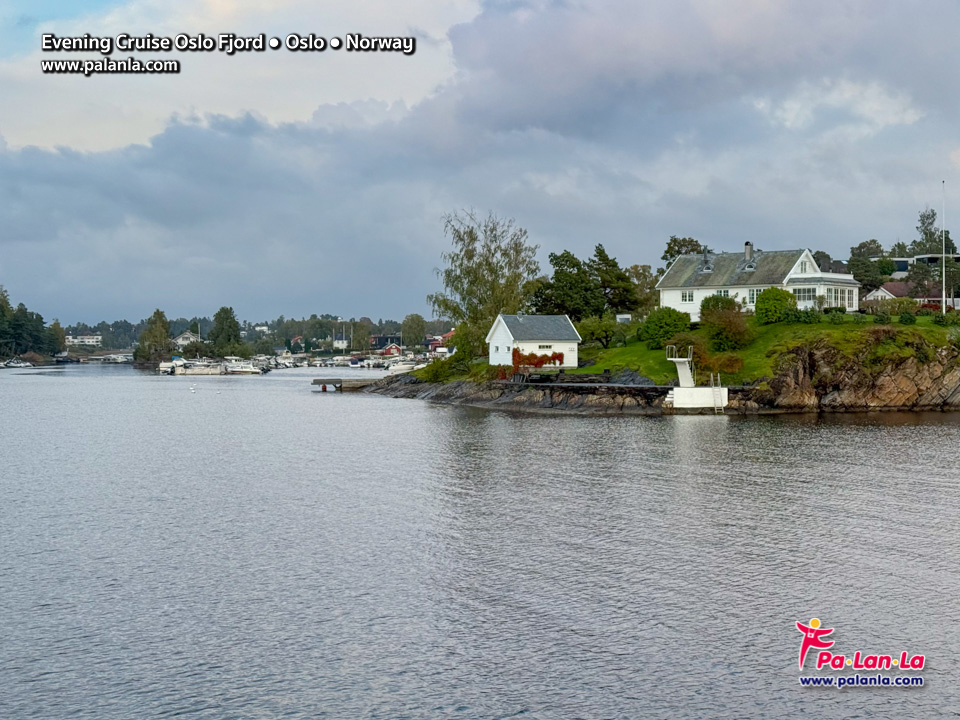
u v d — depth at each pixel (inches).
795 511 1793.8
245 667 1090.1
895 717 975.6
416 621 1224.2
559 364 4507.9
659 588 1339.8
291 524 1738.4
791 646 1140.5
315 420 3779.5
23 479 2266.2
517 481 2142.0
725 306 4237.2
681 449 2610.7
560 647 1141.1
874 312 4271.7
